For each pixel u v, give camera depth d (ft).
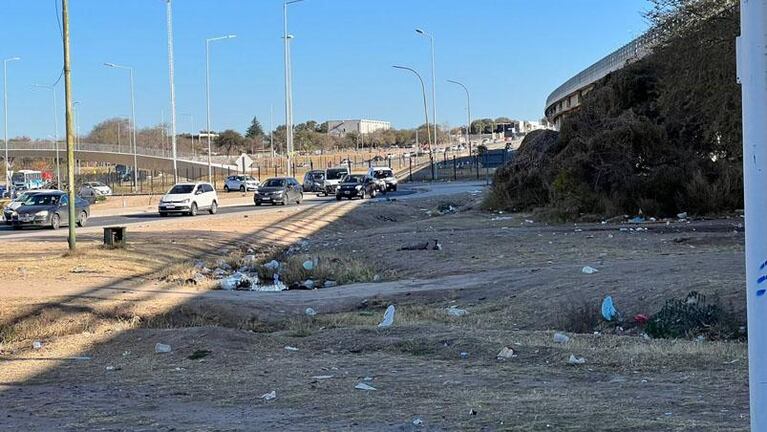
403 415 21.93
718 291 40.86
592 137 112.47
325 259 78.38
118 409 24.68
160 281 63.57
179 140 537.65
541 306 45.83
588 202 109.50
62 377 31.24
